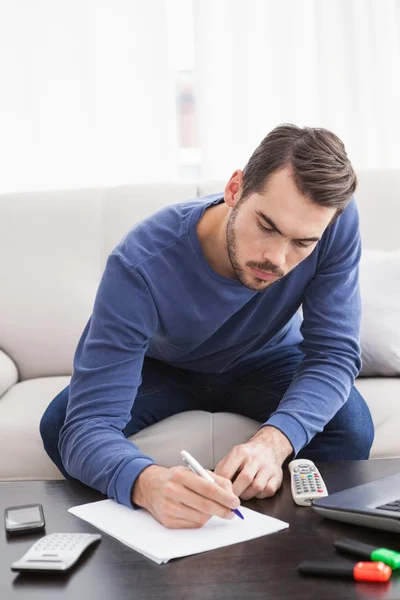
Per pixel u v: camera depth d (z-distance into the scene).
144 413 1.66
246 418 1.67
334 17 2.74
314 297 1.55
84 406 1.32
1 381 1.91
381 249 2.12
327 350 1.53
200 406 1.76
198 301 1.42
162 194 2.21
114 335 1.34
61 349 2.11
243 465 1.23
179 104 2.87
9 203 2.26
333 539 1.00
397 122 2.76
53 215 2.22
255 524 1.06
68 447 1.30
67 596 0.88
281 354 1.75
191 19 2.83
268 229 1.19
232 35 2.77
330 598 0.84
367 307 1.92
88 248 2.18
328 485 1.22
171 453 1.57
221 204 1.41
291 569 0.92
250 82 2.78
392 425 1.64
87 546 1.00
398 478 1.16
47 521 1.12
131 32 2.79
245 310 1.50
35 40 2.79
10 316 2.13
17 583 0.92
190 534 1.04
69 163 2.82
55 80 2.80
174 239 1.40
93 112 2.80
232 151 2.80
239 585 0.89
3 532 1.09
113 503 1.18
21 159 2.82
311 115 2.79
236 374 1.73
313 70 2.79
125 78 2.80
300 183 1.15
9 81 2.80
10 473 1.61
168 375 1.72
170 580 0.91
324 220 1.18
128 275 1.37
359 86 2.74
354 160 2.75
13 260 2.17
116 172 2.82
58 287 2.14
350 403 1.59
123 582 0.91
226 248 1.35
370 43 2.74
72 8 2.78
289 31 2.77
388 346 1.87
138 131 2.81
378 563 0.88
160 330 1.50
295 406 1.41
